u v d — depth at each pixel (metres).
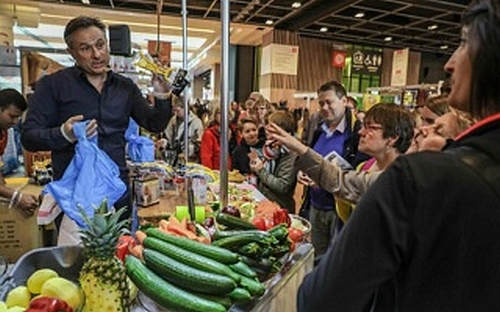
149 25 10.73
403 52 9.58
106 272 0.84
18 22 9.93
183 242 1.04
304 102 10.98
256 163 2.95
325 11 8.88
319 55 12.19
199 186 2.12
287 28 10.91
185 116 2.85
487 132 0.58
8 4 8.66
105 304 0.83
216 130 4.08
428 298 0.57
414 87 6.33
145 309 0.95
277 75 11.08
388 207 0.58
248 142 3.57
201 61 16.86
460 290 0.55
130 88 1.91
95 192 1.44
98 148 1.58
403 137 1.85
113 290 0.84
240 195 2.37
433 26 9.68
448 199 0.55
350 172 1.64
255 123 3.60
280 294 1.10
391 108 1.89
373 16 9.08
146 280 0.93
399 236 0.56
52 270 0.96
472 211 0.54
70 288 0.86
